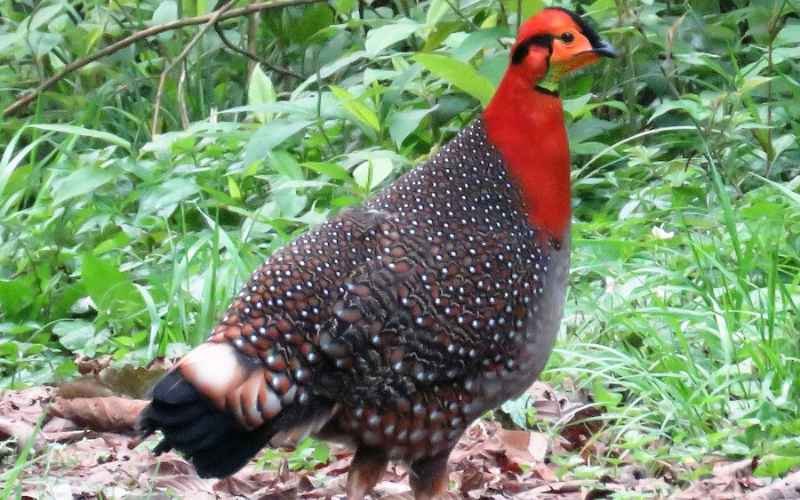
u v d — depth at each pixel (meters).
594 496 9.03
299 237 8.15
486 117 8.46
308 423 7.80
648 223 12.59
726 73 14.03
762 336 10.13
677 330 10.25
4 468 9.70
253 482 9.45
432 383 7.97
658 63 14.35
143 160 14.47
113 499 8.82
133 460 9.64
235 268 11.59
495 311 8.05
